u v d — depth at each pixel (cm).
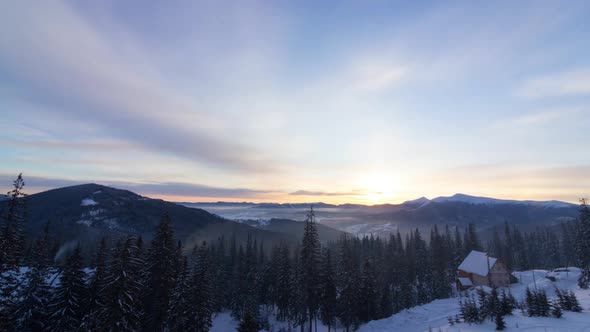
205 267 4259
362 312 5397
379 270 8394
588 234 5566
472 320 3353
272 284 7312
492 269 6562
